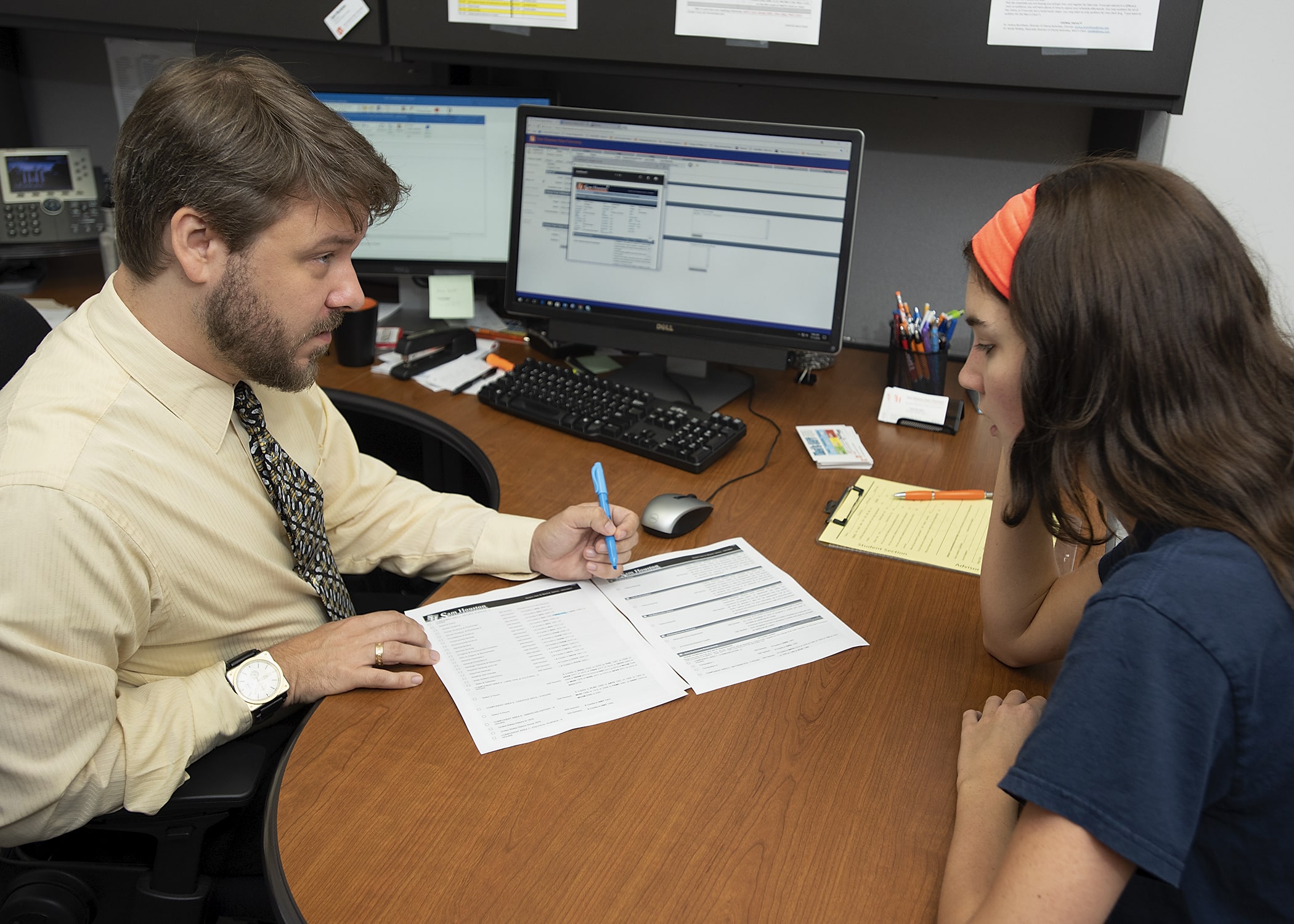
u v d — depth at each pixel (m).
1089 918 0.56
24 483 0.79
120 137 0.84
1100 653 0.58
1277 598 0.58
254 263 0.84
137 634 0.88
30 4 1.61
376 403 1.46
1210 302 0.60
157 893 0.88
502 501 1.20
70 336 0.90
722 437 1.34
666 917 0.65
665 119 1.43
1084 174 0.65
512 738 0.81
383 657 0.89
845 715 0.85
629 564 1.08
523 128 1.51
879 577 1.07
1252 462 0.59
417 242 1.69
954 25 1.33
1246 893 0.64
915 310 1.54
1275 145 1.47
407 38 1.53
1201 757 0.56
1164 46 1.27
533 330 1.70
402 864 0.69
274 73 0.86
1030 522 0.89
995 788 0.74
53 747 0.79
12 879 0.94
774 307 1.45
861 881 0.69
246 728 0.88
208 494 0.92
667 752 0.80
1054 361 0.63
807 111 1.67
